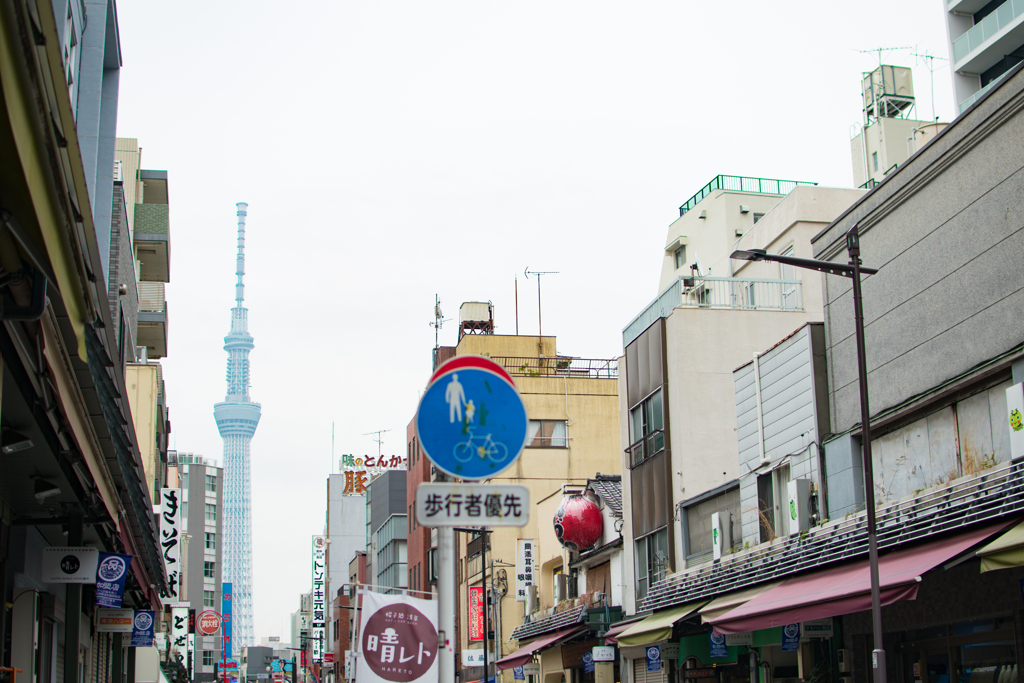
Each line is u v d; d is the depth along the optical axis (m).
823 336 21.19
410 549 77.31
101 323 9.64
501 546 52.22
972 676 15.55
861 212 19.78
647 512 29.53
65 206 6.44
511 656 36.38
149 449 32.56
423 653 10.63
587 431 55.41
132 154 38.94
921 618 16.67
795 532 20.33
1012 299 15.48
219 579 132.88
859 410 19.58
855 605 14.61
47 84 5.66
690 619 23.39
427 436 6.75
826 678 18.94
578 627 32.12
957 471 16.55
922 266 17.84
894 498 18.31
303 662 142.00
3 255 6.41
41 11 5.37
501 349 59.84
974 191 16.50
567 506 34.38
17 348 8.10
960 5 49.34
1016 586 14.28
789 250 33.97
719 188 53.91
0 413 7.91
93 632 24.89
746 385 24.12
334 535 128.75
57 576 14.24
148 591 24.02
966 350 16.53
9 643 14.67
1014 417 14.66
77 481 13.02
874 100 53.25
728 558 22.39
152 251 38.97
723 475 27.72
